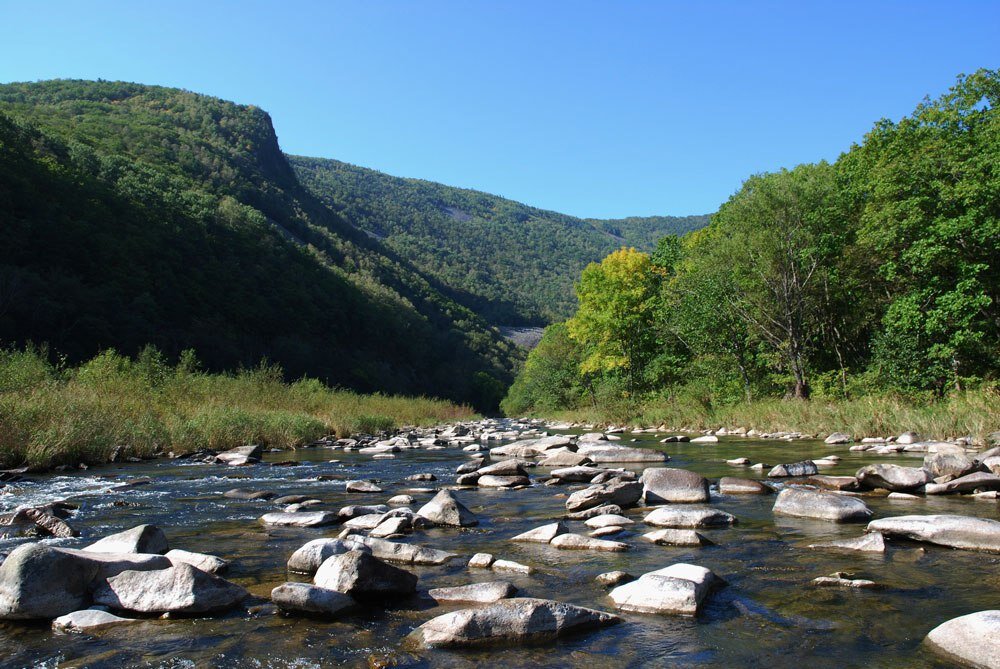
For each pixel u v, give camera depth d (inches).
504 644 127.4
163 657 121.7
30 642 129.3
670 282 1256.8
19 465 460.8
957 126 875.4
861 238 895.1
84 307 2078.0
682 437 681.0
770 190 1029.8
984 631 115.3
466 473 412.5
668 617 141.6
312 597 146.0
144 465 504.4
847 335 1105.4
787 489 271.9
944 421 556.1
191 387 821.2
